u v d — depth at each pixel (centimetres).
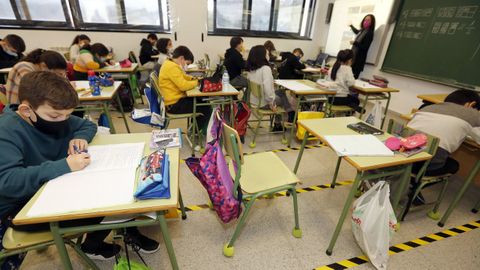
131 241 130
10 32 430
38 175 88
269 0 554
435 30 353
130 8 490
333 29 565
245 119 267
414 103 400
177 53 258
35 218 76
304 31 609
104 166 101
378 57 450
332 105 304
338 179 232
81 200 83
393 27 419
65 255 94
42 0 437
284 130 311
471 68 318
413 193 169
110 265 139
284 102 302
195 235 162
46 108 94
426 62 371
